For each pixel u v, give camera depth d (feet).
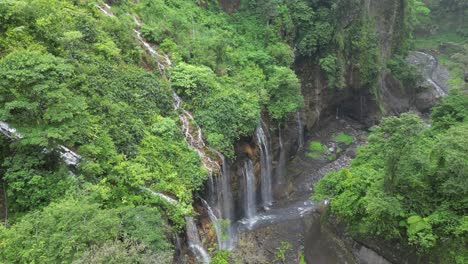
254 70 102.63
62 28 64.34
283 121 100.27
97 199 47.06
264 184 93.15
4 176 45.73
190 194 61.00
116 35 77.20
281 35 118.32
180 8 107.65
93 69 63.77
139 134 62.54
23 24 58.08
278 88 98.07
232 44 106.83
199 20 108.78
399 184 56.44
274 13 115.24
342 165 108.88
